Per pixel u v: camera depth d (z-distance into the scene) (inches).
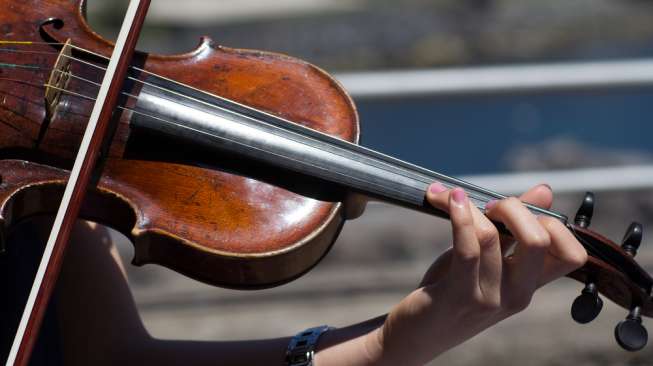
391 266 184.4
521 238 58.9
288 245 64.6
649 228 205.2
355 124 72.2
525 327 151.9
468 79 150.7
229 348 68.9
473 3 685.3
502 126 509.4
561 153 350.0
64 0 76.1
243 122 69.2
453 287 59.6
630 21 666.8
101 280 72.5
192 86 74.0
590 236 63.8
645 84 153.2
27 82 70.0
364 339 64.0
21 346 60.1
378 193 66.5
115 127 69.2
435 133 502.3
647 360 148.8
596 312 61.5
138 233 65.5
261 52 77.1
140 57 74.9
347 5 705.6
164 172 68.7
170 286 171.0
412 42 645.9
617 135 497.0
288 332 156.3
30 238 71.8
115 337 71.1
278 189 67.9
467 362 146.2
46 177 67.1
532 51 639.1
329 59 639.8
